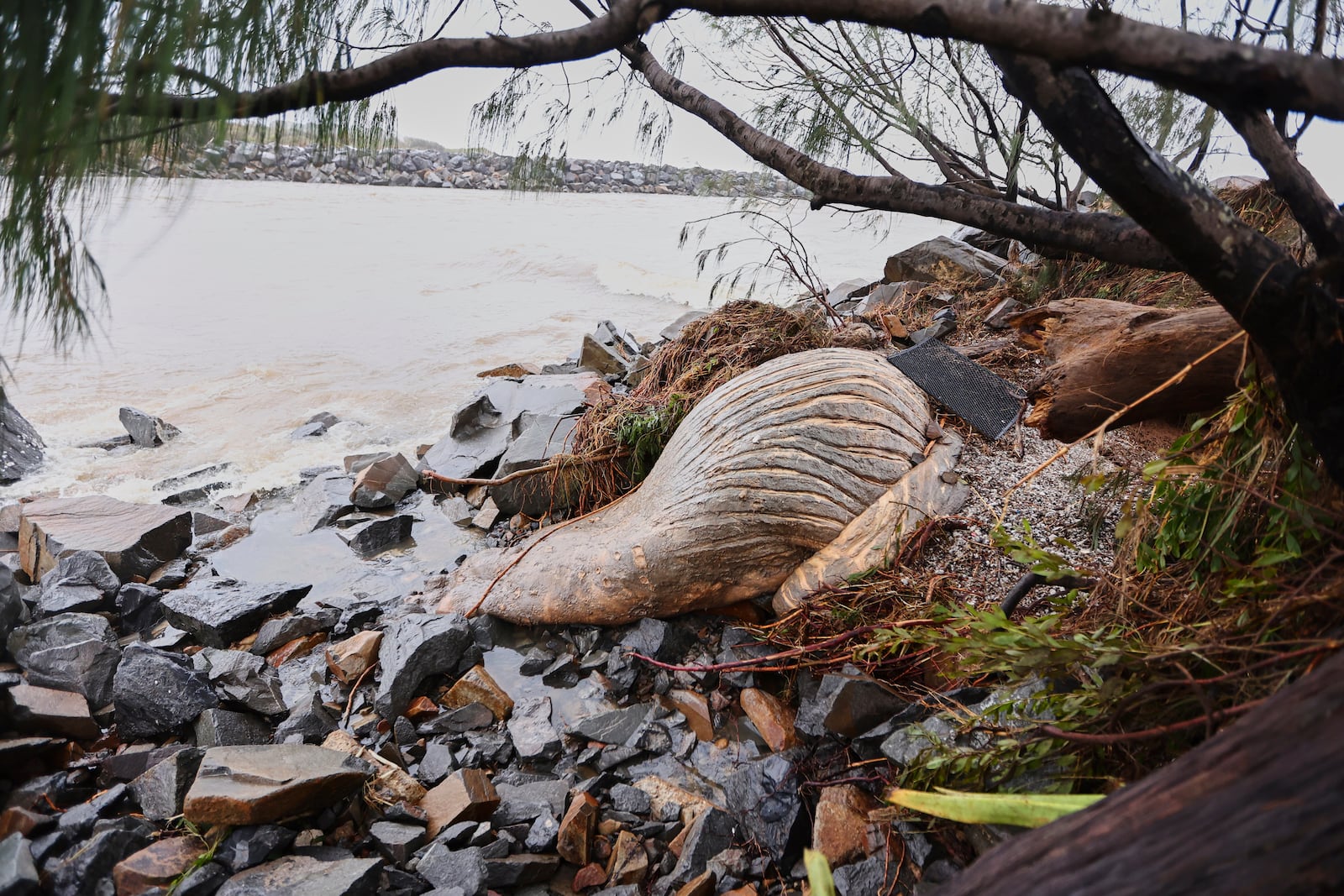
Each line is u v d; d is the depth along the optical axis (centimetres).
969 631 351
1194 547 269
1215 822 137
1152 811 146
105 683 421
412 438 738
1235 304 191
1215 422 278
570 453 588
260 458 707
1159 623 265
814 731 370
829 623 421
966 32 156
